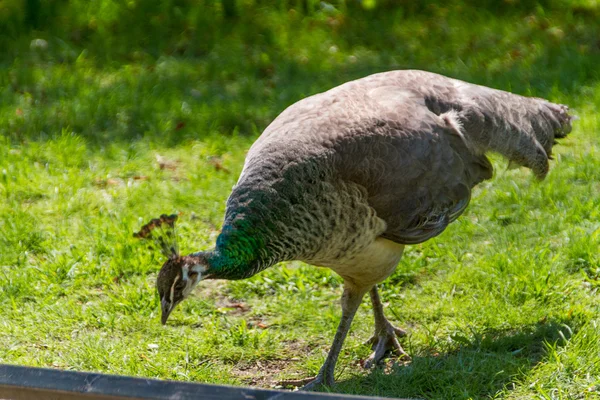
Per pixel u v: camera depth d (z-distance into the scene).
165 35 19.88
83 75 17.75
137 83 17.31
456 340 9.41
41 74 17.73
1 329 10.00
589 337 8.89
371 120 8.80
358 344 9.78
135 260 11.27
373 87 9.44
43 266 11.14
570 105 15.53
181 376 9.09
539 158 10.35
